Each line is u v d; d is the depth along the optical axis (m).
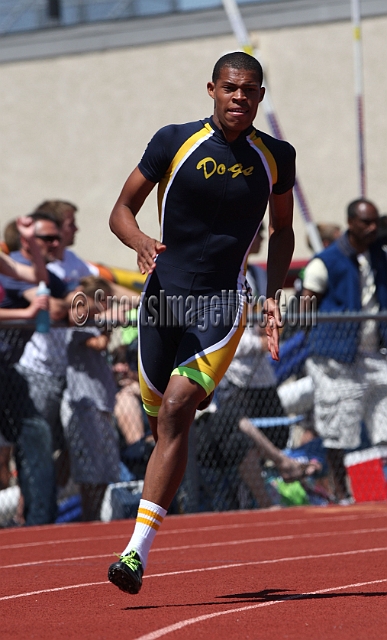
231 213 11.60
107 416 22.44
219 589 12.54
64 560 16.06
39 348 22.06
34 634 9.56
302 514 22.59
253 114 11.45
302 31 45.41
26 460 21.64
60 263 25.77
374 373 24.20
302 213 31.84
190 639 9.17
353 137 44.97
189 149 11.50
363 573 13.59
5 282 22.58
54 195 49.88
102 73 49.00
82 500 22.59
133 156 48.69
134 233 11.26
